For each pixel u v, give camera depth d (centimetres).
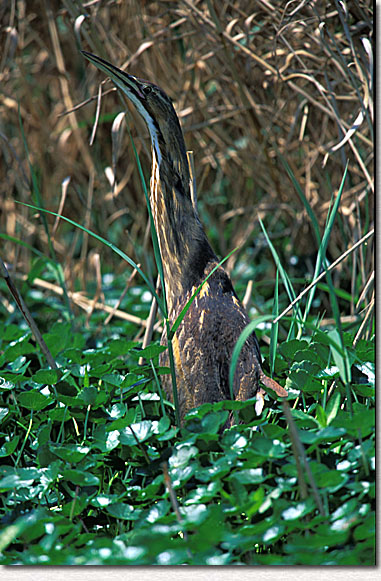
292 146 1016
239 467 483
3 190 1164
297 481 444
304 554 386
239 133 1087
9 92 1147
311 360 604
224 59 912
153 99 639
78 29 727
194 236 635
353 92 845
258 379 559
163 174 642
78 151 1231
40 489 483
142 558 387
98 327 929
